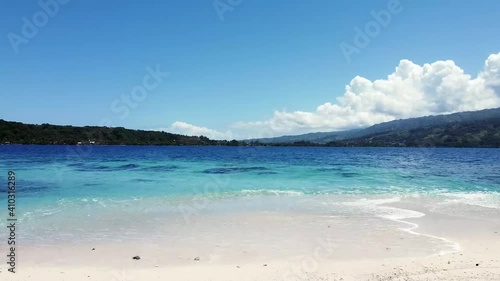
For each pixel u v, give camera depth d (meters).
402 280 7.60
